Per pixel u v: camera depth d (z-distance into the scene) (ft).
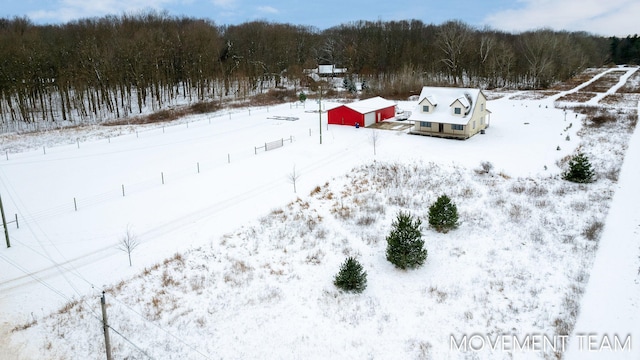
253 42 336.08
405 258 75.87
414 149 147.95
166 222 95.61
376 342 59.36
